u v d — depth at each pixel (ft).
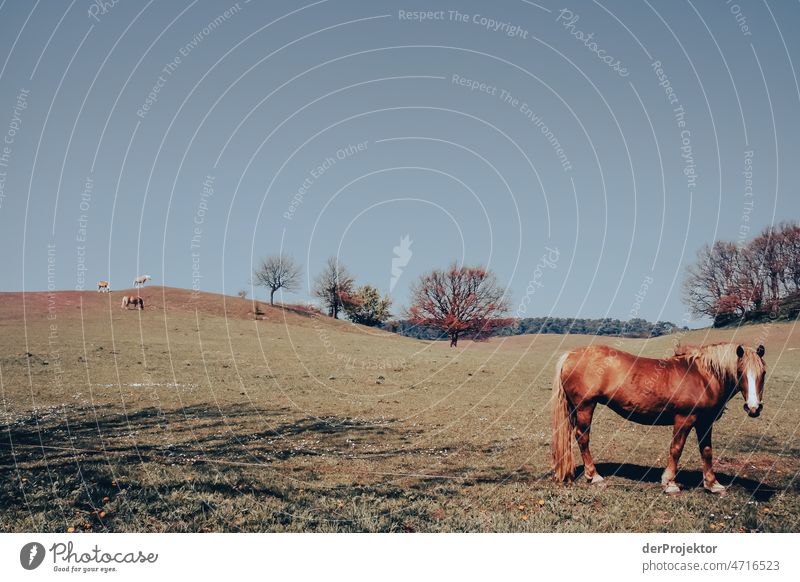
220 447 53.21
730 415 67.21
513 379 103.65
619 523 32.83
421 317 204.54
